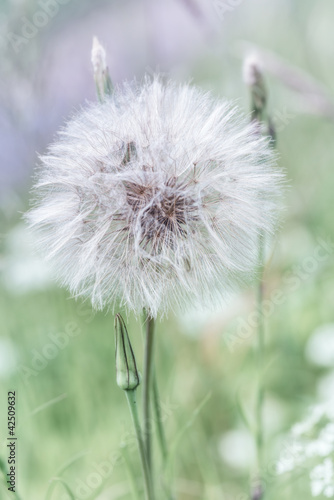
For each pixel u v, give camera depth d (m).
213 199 0.42
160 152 0.41
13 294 0.61
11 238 0.59
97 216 0.42
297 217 0.66
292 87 0.58
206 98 0.43
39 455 0.55
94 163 0.42
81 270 0.41
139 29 0.93
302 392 0.58
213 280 0.41
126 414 0.56
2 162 0.61
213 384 0.58
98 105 0.43
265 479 0.47
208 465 0.54
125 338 0.40
